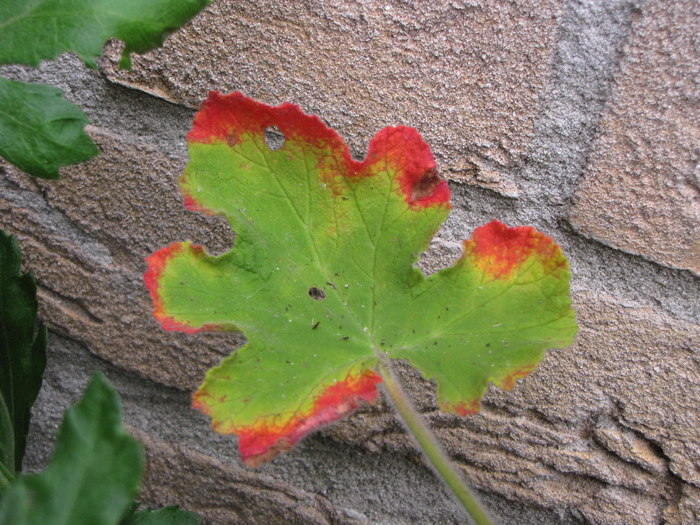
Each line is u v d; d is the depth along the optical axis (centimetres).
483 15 16
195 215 17
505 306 13
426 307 13
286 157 13
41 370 16
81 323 19
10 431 16
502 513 18
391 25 16
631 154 16
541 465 17
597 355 17
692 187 16
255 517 19
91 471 9
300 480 19
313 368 13
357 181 13
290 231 13
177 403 19
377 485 18
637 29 16
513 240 13
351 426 18
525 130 16
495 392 17
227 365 12
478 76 16
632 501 17
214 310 13
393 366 18
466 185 17
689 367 16
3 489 14
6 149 12
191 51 17
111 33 12
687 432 16
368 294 13
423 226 13
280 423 12
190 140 13
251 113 13
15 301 16
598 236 17
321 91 17
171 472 19
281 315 13
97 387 10
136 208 18
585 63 16
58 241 18
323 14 16
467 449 18
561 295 12
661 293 17
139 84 17
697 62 15
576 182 16
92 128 17
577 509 17
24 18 12
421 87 16
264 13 16
